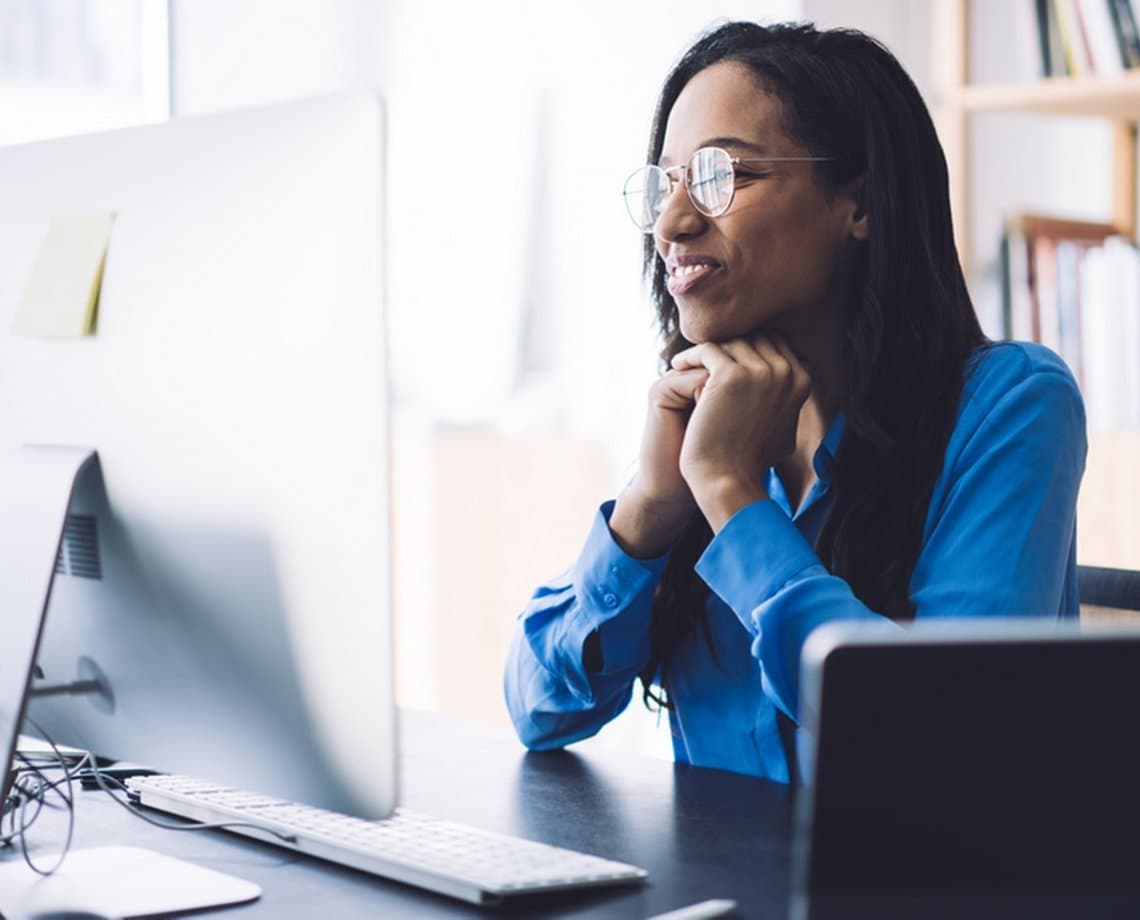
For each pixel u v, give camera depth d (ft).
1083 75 8.28
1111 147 9.78
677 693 4.93
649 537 4.73
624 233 10.51
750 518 4.26
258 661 3.10
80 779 4.24
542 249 10.95
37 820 3.81
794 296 4.69
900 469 4.56
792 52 4.66
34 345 3.55
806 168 4.61
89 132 3.51
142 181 3.30
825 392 4.89
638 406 10.71
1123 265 8.47
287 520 3.00
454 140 10.84
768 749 4.66
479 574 10.62
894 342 4.64
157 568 3.29
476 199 10.93
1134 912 1.99
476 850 3.26
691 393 4.66
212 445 3.12
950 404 4.61
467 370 10.99
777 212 4.60
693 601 4.82
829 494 4.77
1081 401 4.68
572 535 11.05
